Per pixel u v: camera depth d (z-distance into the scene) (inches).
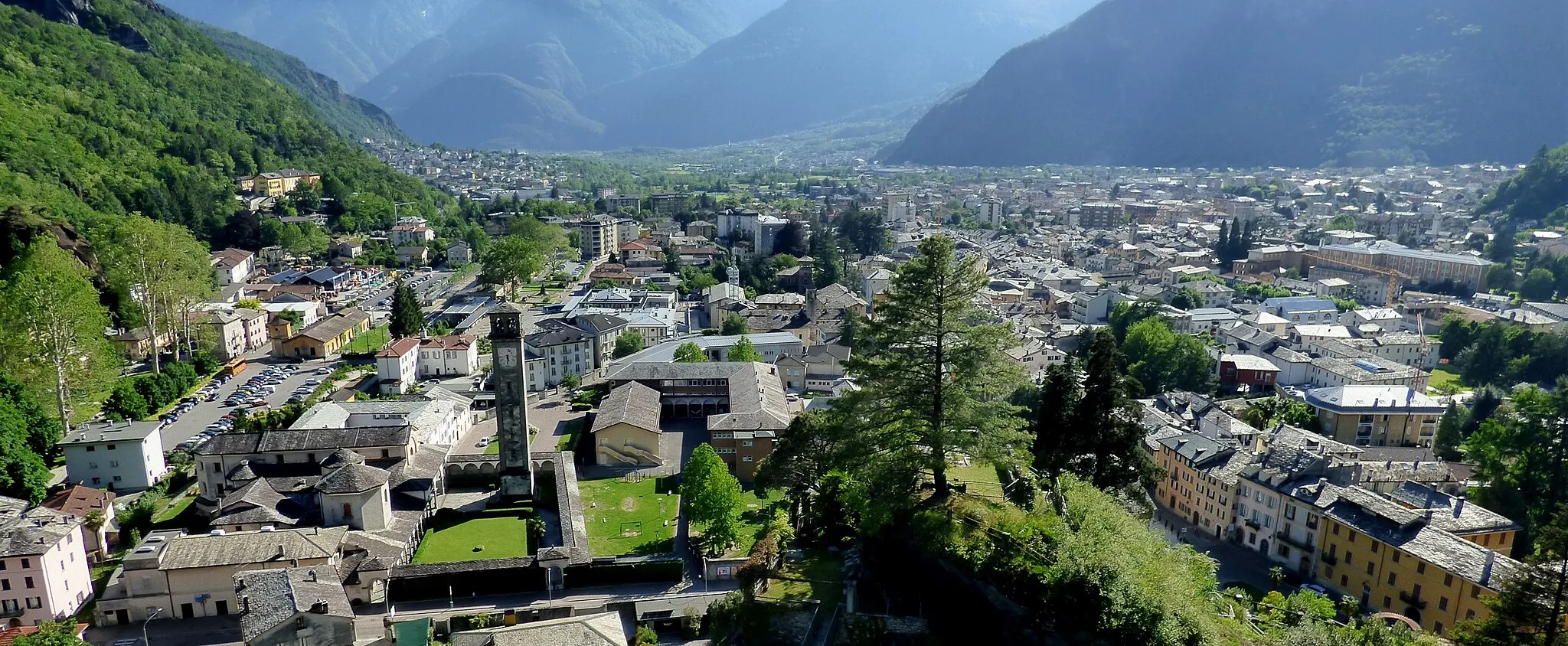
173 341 7711.6
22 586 3494.1
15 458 4394.7
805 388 7337.6
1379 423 6171.3
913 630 2556.6
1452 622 3595.0
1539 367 7165.4
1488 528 4042.8
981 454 2566.4
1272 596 3545.8
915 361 2662.4
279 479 4564.5
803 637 2696.9
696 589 3969.0
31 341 5354.3
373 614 3782.0
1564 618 2701.8
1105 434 3203.7
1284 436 5511.8
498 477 5339.6
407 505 4643.2
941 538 2544.3
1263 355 7746.1
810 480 3983.8
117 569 3892.7
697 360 7372.1
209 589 3703.3
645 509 4938.5
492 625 3646.7
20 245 7042.3
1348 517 4143.7
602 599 3873.0
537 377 7485.2
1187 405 6092.5
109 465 4854.8
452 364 7760.8
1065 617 2301.9
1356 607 3727.9
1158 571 2357.3
